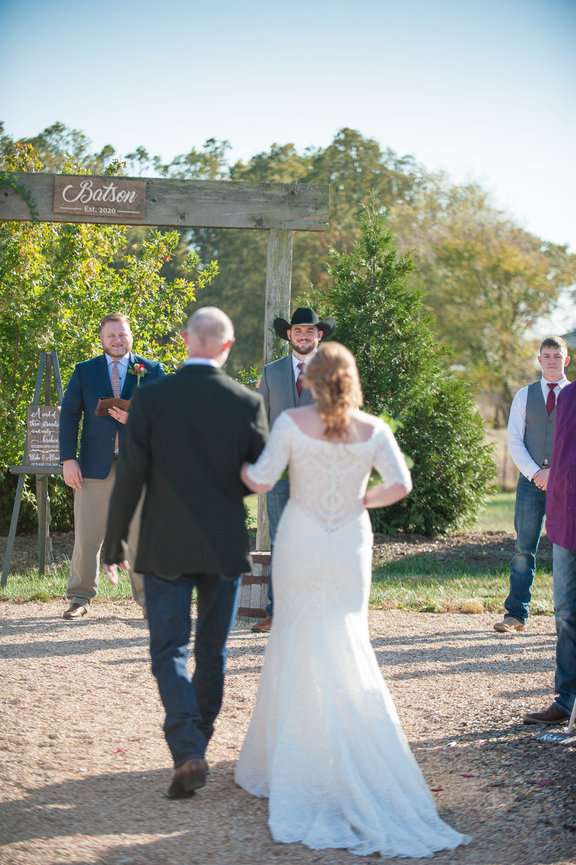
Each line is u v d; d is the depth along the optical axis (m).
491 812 3.85
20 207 8.84
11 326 12.00
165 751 4.59
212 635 4.10
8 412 11.95
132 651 6.58
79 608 7.75
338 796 3.73
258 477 3.85
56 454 9.57
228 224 8.84
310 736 3.79
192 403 3.92
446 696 5.57
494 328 36.31
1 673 5.93
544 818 3.74
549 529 4.87
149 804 3.94
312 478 3.89
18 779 4.16
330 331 7.30
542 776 4.17
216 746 4.69
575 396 4.80
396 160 38.56
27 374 12.08
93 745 4.65
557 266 39.09
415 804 3.77
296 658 3.86
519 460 7.24
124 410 7.34
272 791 3.74
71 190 8.83
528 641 7.15
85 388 7.45
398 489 3.90
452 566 11.31
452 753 4.55
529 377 37.88
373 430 3.93
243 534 3.99
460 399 13.12
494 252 36.78
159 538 3.89
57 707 5.25
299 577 3.89
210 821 3.78
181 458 3.88
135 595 7.06
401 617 8.17
